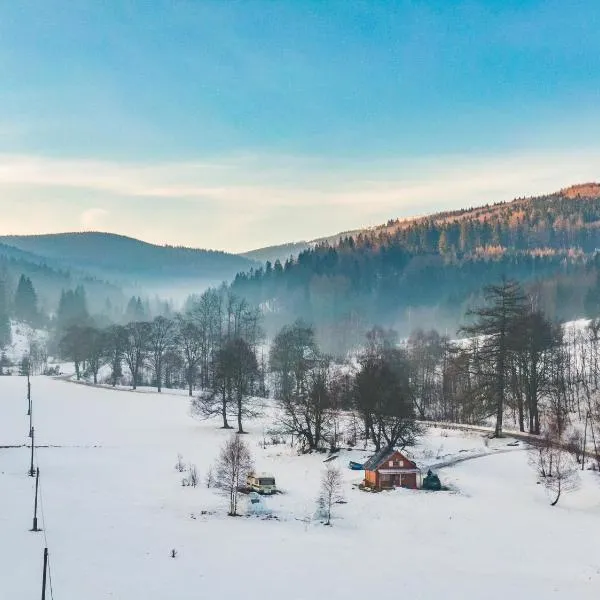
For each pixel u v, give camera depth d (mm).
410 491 73250
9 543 52438
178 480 78625
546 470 78000
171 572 47688
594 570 51000
